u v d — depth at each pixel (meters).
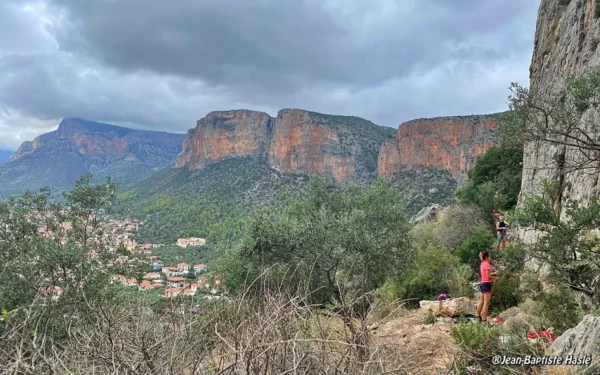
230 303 3.14
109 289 10.09
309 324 3.03
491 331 5.61
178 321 2.94
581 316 5.77
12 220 13.93
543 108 7.91
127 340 2.76
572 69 12.23
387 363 2.91
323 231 14.68
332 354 2.82
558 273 6.76
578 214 6.71
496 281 10.39
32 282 10.41
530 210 7.15
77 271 10.66
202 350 2.81
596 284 6.15
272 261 14.70
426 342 5.85
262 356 2.48
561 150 11.44
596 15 11.08
